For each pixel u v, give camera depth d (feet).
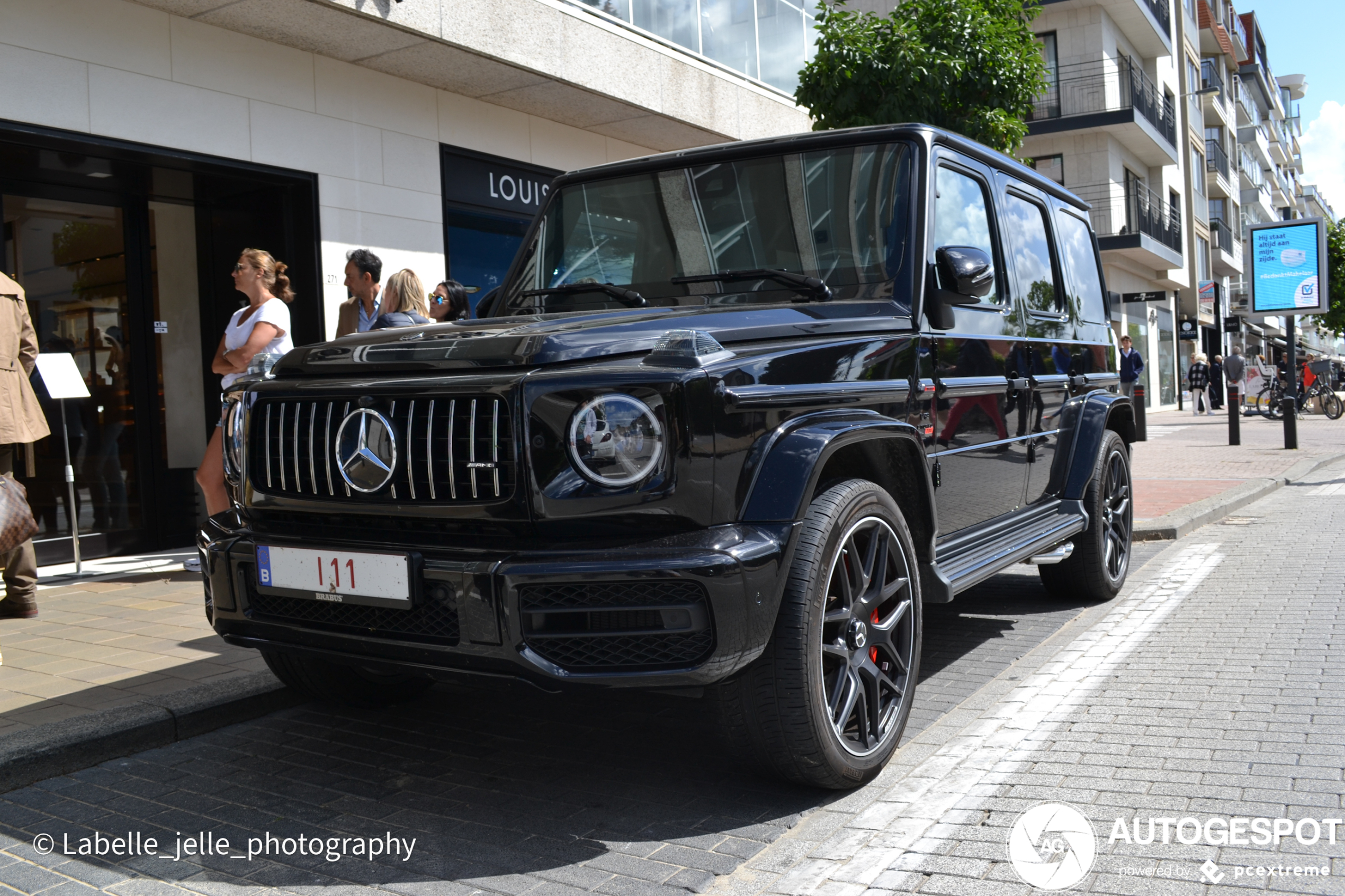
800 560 9.04
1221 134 156.46
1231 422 53.21
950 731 11.41
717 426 8.62
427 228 28.81
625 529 8.46
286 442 9.78
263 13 22.99
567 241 13.84
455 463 8.74
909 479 10.97
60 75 20.94
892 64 28.27
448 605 8.53
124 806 10.03
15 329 16.97
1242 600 17.75
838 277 11.94
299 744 11.73
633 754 11.11
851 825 9.05
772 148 13.11
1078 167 89.76
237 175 24.30
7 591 17.26
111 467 24.21
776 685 8.96
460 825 9.36
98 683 13.17
